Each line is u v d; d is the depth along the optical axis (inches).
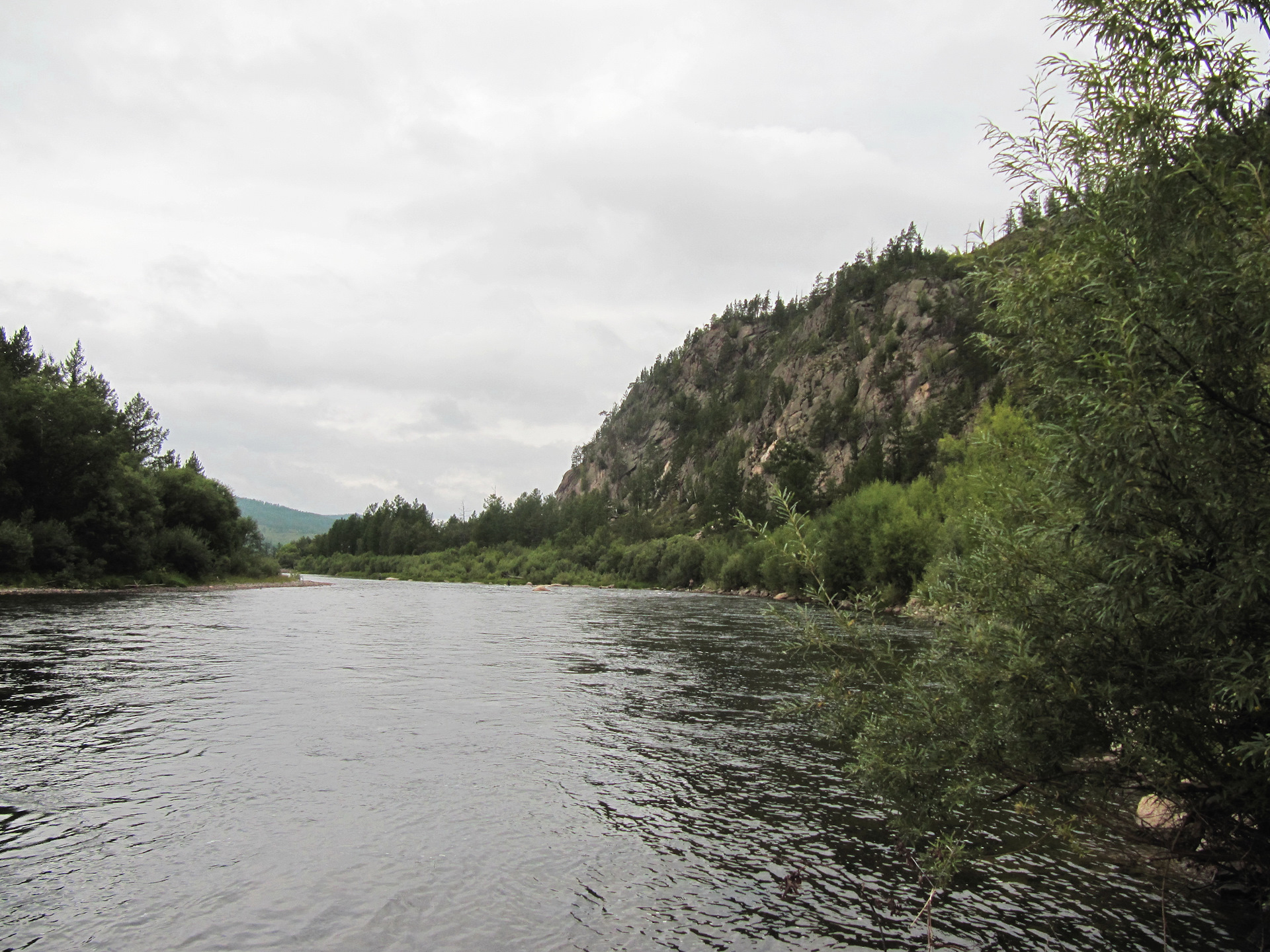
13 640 992.2
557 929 267.3
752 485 6013.8
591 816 383.2
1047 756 255.9
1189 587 215.2
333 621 1477.6
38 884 291.7
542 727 575.5
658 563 5029.5
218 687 701.3
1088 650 248.8
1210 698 232.8
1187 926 271.6
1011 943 259.3
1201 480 206.2
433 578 5866.1
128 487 2714.1
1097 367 218.2
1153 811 329.7
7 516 2277.3
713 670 882.8
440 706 644.1
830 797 418.3
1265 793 241.4
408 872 312.0
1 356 2952.8
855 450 6259.8
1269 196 191.0
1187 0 233.5
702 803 407.2
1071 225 254.5
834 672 303.6
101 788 403.9
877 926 272.7
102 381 3627.0
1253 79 222.7
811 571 314.2
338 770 449.4
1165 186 224.8
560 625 1491.1
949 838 274.1
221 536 3395.7
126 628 1203.9
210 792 402.9
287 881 300.2
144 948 247.6
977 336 278.1
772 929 269.3
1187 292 203.9
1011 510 283.7
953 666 280.2
